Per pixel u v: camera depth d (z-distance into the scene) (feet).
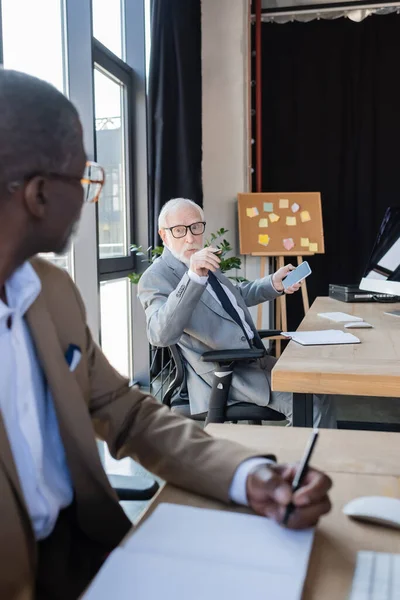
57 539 2.71
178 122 12.26
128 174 12.35
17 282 2.54
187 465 2.67
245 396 6.50
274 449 3.17
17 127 2.10
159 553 2.09
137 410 3.08
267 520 2.35
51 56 8.95
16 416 2.45
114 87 11.68
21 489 2.20
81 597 1.84
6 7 7.14
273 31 14.93
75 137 2.28
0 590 2.12
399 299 9.57
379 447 3.20
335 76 14.78
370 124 14.73
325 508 2.27
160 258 7.34
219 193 15.02
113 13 11.47
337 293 10.12
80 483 2.65
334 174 15.07
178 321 6.27
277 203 14.37
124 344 12.71
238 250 15.10
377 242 9.04
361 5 14.29
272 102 15.16
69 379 2.64
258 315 14.35
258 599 1.80
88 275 9.88
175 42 12.12
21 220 2.19
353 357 5.32
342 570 2.01
